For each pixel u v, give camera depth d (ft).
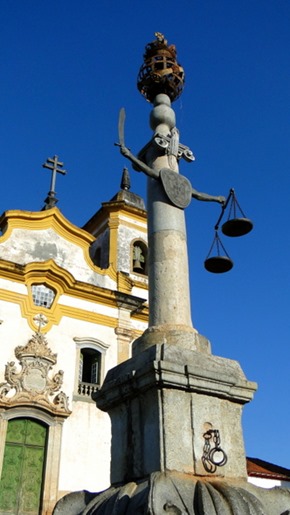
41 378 60.23
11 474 55.83
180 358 21.03
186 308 24.06
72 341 64.44
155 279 24.64
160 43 30.66
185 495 17.71
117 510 17.94
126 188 86.17
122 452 21.13
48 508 55.26
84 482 58.13
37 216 68.74
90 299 68.13
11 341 60.54
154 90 30.27
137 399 21.15
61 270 65.72
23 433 58.03
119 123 26.30
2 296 62.03
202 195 27.76
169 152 27.84
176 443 19.44
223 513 17.06
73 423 60.29
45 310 64.03
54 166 76.38
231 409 21.68
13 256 65.72
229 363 22.52
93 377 65.16
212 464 19.65
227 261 28.63
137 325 70.54
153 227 25.93
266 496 20.02
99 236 82.64
